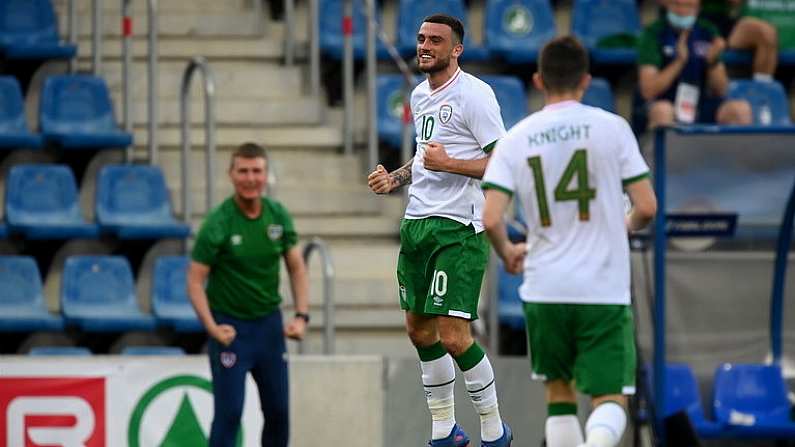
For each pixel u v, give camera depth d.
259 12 48.28
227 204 32.84
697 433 35.84
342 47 47.62
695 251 38.38
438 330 27.09
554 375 24.11
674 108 45.34
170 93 46.22
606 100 48.12
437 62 25.91
